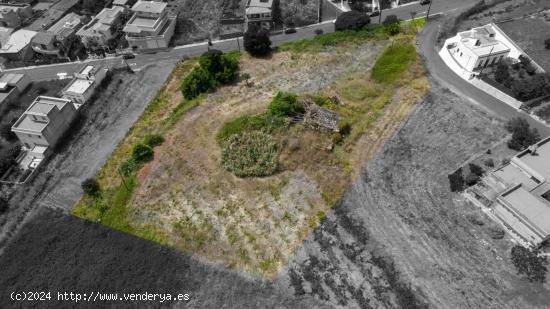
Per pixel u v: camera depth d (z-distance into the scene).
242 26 110.44
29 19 113.88
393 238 61.22
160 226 65.06
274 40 105.19
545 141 66.81
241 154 73.62
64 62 103.19
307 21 109.75
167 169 73.19
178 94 91.12
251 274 58.59
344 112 80.12
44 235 65.06
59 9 116.50
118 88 94.00
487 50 83.31
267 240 62.25
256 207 66.56
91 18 114.75
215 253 61.22
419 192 66.69
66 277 59.59
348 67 92.62
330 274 57.84
